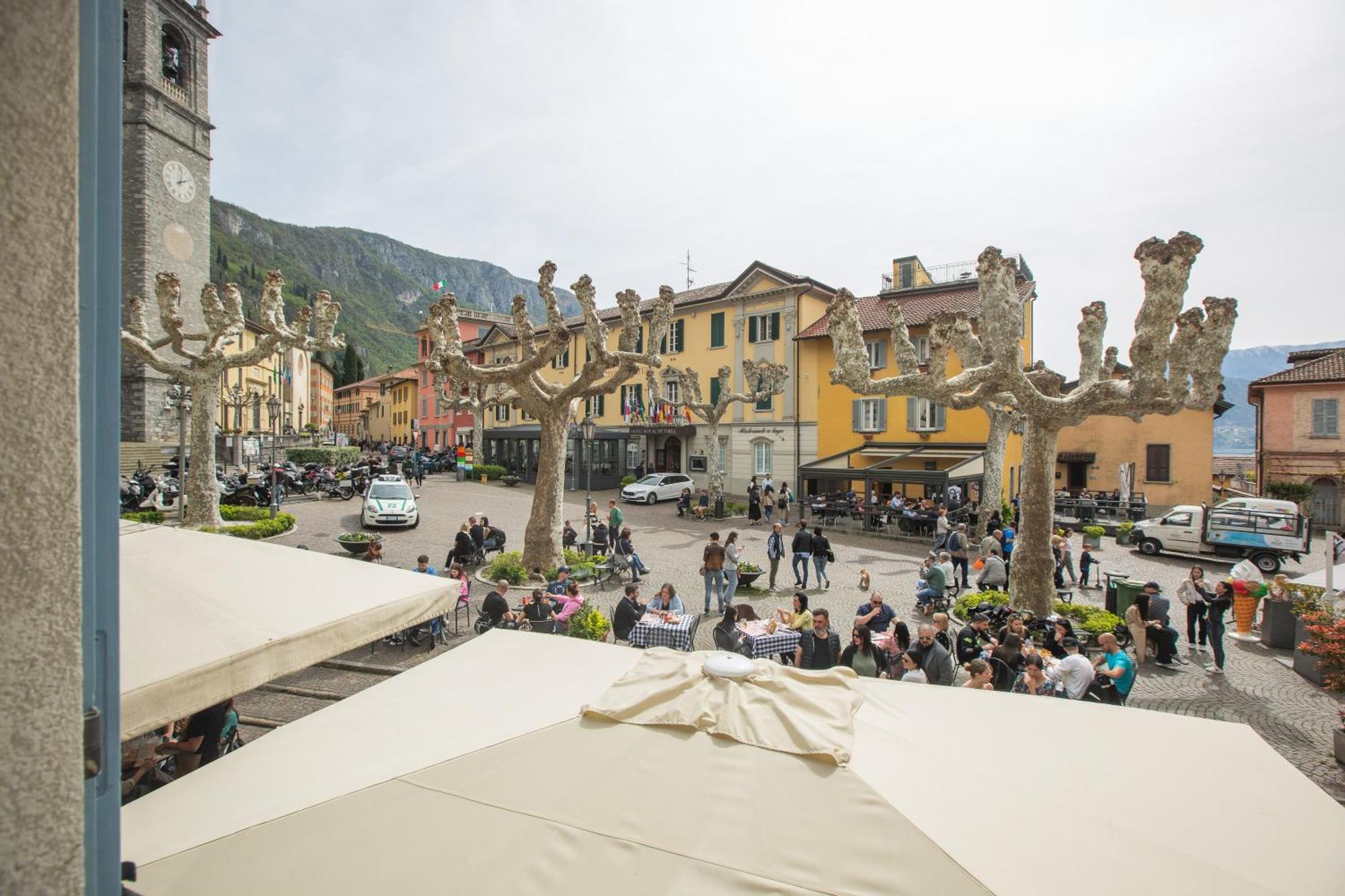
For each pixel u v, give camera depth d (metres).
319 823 2.73
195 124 36.25
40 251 1.00
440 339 15.70
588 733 3.27
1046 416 11.85
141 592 4.26
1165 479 31.39
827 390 32.81
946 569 13.36
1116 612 12.58
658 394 29.08
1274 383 30.33
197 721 5.92
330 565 5.41
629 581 16.05
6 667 0.97
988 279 12.02
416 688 3.99
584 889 2.43
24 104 0.98
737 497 35.72
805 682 3.80
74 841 1.08
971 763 3.18
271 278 18.48
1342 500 28.84
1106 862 2.60
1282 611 11.91
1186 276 10.27
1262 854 2.69
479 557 17.05
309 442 50.16
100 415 1.22
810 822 2.71
